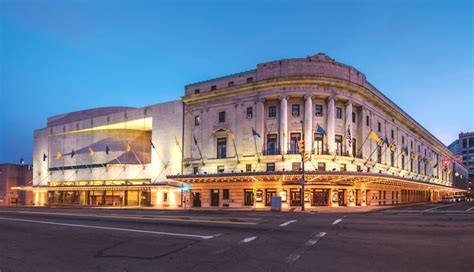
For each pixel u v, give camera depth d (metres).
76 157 63.16
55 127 67.81
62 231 15.07
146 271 8.11
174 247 10.86
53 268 8.55
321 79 41.56
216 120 47.44
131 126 59.16
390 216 22.28
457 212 28.50
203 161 47.47
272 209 33.62
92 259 9.41
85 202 60.38
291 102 43.38
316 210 33.62
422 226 15.66
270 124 43.72
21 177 80.31
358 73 47.06
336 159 41.59
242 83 45.75
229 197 43.91
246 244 11.31
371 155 46.59
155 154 53.16
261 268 8.27
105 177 58.44
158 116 53.59
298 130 42.53
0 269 8.54
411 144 69.00
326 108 43.06
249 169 43.53
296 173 35.59
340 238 12.39
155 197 51.62
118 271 8.16
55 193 65.19
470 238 12.33
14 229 16.12
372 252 9.97
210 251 10.23
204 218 20.50
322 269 8.14
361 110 46.53
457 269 8.12
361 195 44.81
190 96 49.94
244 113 44.91
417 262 8.78
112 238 12.80
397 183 50.00
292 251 10.18
